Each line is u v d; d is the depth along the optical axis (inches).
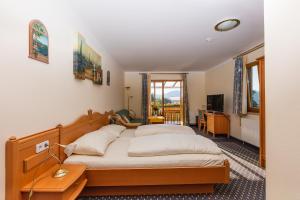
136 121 214.8
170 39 129.7
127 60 198.7
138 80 280.5
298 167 29.4
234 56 182.7
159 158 74.8
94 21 99.0
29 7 53.8
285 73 31.9
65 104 77.4
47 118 63.7
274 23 34.3
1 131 44.3
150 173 72.7
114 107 189.5
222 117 202.4
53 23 67.6
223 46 147.6
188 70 272.8
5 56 45.1
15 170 46.5
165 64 223.5
